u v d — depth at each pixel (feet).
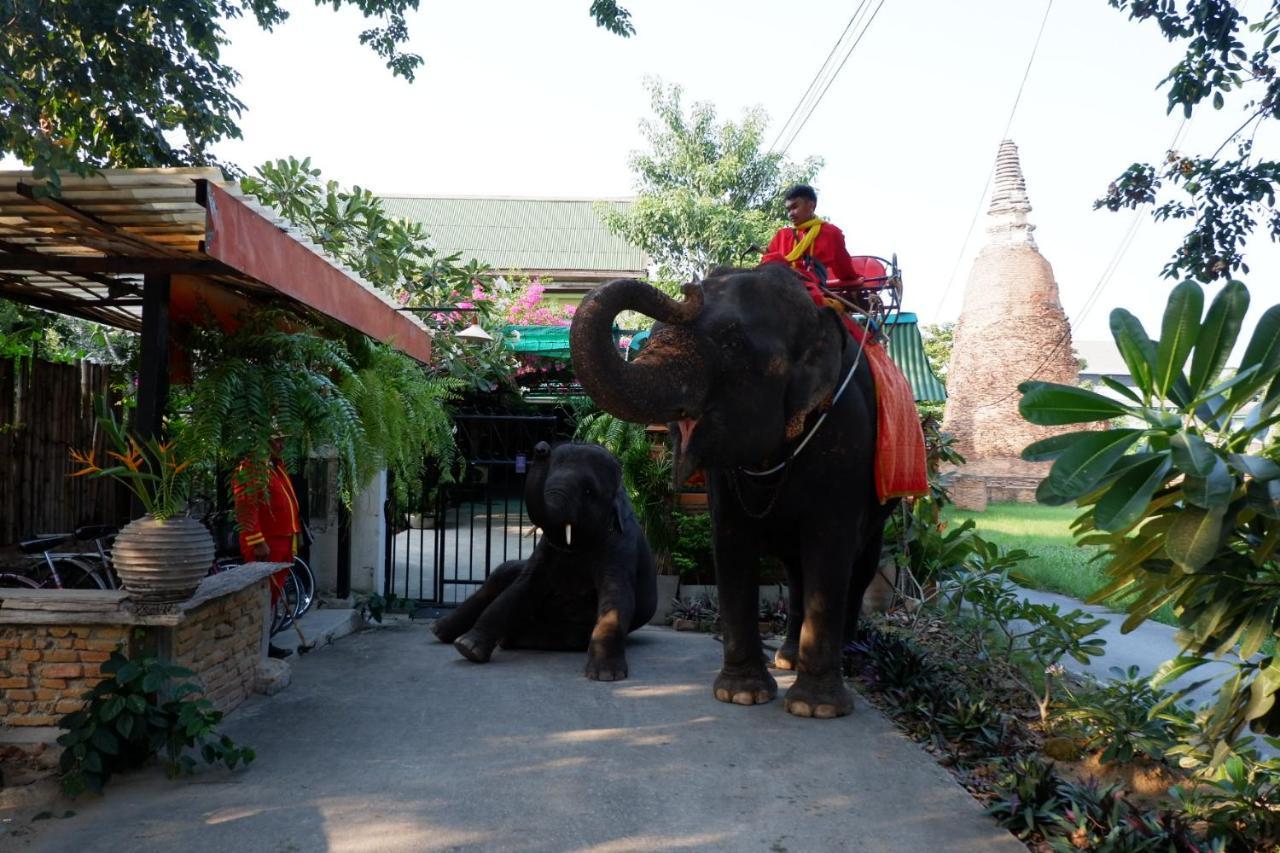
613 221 80.33
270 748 14.80
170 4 23.53
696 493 29.73
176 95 26.04
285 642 21.67
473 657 20.83
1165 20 24.27
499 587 23.39
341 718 16.44
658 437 30.58
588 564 22.36
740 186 82.23
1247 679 12.07
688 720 16.62
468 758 14.42
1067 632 19.17
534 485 21.74
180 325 18.62
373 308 21.01
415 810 12.38
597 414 32.19
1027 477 70.85
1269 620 10.69
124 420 27.17
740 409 14.34
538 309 46.80
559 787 13.29
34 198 13.17
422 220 93.09
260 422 17.07
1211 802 13.30
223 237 13.57
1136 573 11.78
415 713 16.81
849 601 22.06
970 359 79.05
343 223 34.19
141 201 13.44
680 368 13.46
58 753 13.28
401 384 24.14
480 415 30.50
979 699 17.72
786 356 14.99
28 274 19.47
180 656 14.78
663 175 82.23
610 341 12.71
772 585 29.40
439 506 29.91
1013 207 79.87
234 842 11.37
